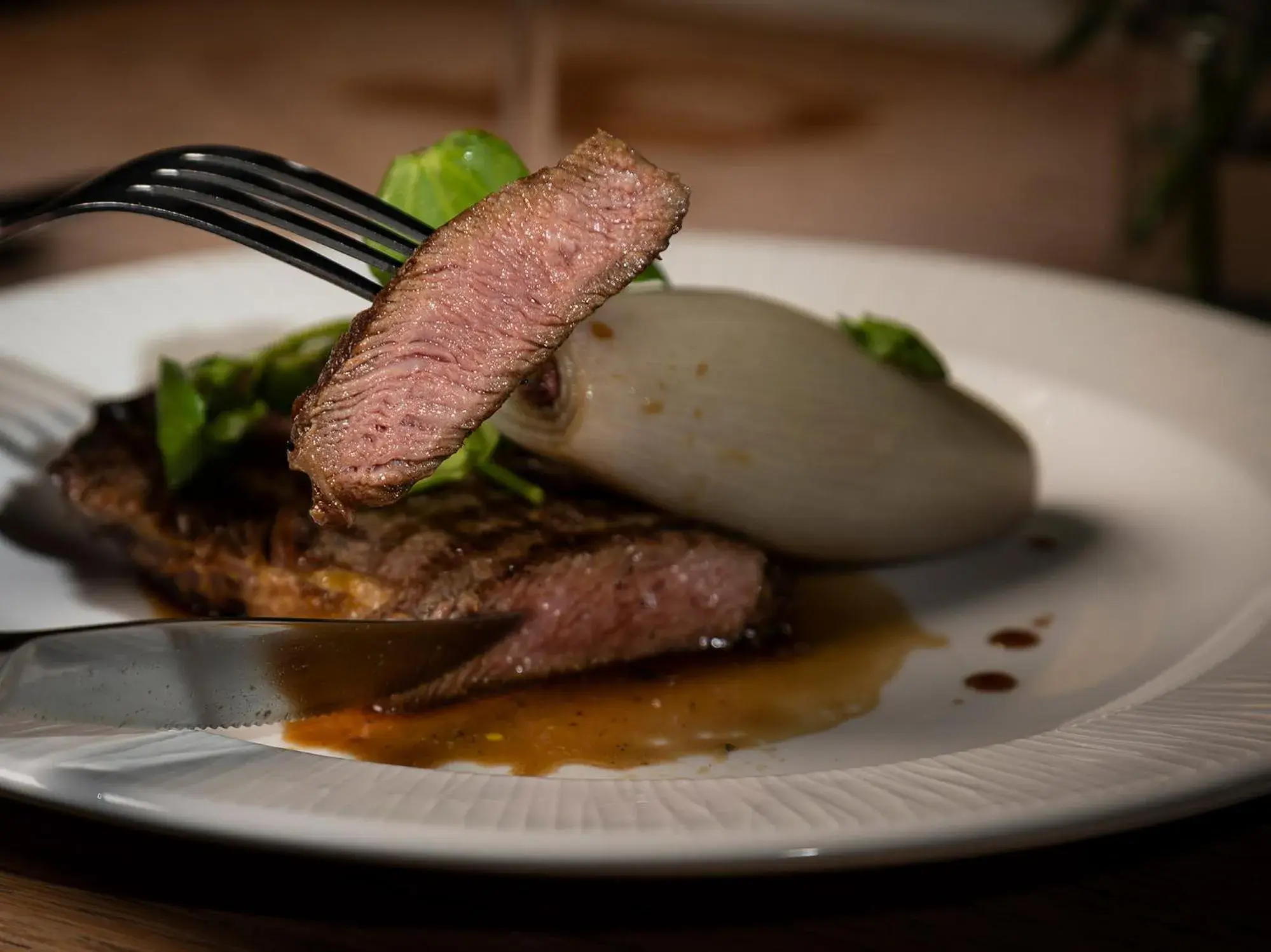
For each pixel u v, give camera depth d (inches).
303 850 11.4
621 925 12.2
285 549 15.3
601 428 15.4
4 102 32.5
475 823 11.4
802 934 12.1
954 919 12.2
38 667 12.9
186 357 19.0
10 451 17.3
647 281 16.5
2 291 18.9
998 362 19.2
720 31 42.3
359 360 13.5
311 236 14.3
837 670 15.5
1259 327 18.6
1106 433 18.3
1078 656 15.4
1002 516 17.3
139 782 11.7
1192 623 15.4
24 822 12.9
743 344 16.0
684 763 14.2
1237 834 12.9
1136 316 19.1
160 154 14.8
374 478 13.5
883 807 11.6
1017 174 31.8
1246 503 16.7
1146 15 25.5
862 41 41.7
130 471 16.3
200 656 13.4
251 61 36.8
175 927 12.1
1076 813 11.6
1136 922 12.1
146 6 42.1
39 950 11.9
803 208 28.5
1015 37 41.4
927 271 20.1
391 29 40.6
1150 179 25.8
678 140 32.6
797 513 16.3
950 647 15.7
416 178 15.5
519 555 15.2
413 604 14.9
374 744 14.4
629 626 15.6
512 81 27.2
